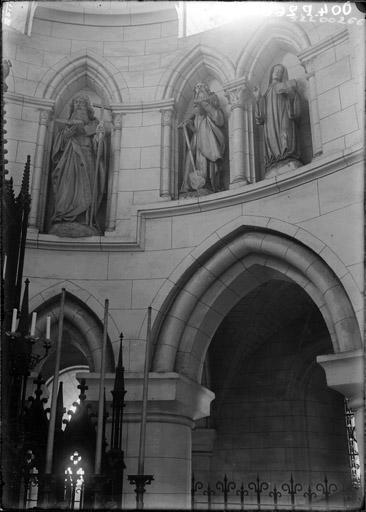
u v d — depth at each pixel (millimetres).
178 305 10570
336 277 9406
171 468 9828
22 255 8328
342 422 14320
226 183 11312
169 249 10805
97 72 12297
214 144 11328
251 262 10578
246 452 14055
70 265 10906
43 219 11398
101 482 7133
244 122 11320
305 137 10789
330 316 9484
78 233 11062
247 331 14148
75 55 12305
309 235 9672
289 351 14406
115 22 12594
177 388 9922
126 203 11359
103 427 7969
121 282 10773
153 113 11922
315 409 14172
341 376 8828
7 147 11359
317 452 13844
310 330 14266
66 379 14938
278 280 12719
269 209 10195
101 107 11922
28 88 11891
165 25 12484
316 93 10344
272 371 14414
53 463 7992
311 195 9828
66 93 12328
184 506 9617
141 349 10336
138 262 10859
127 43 12461
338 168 9586
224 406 14516
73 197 11352
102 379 7734
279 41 11352
